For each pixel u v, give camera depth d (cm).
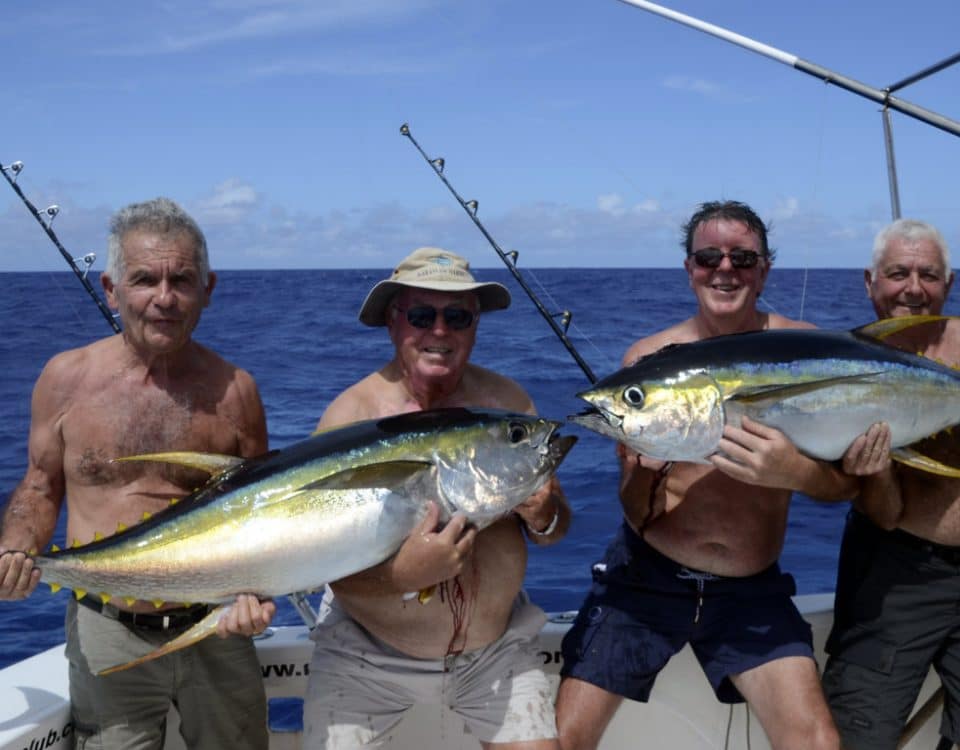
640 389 280
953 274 350
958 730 338
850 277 4491
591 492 724
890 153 407
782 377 280
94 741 289
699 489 328
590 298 2891
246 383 302
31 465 288
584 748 324
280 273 7294
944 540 321
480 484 260
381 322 319
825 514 688
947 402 290
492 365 1416
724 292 328
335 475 250
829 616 373
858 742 336
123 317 275
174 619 285
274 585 256
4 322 2364
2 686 310
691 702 354
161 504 284
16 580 254
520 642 304
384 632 291
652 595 334
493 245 421
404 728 340
